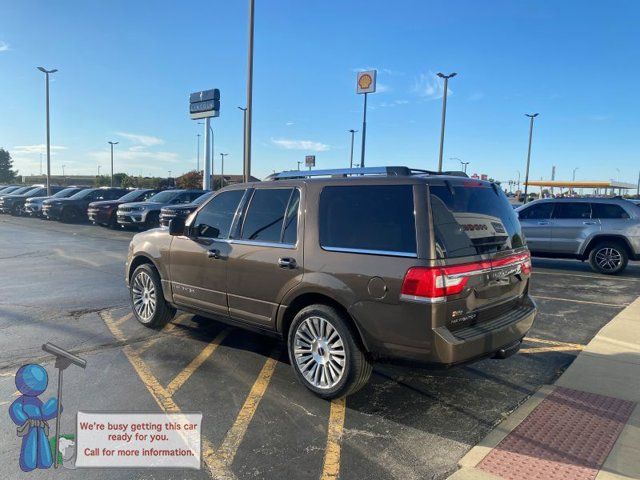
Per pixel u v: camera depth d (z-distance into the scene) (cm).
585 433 350
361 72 2550
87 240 1602
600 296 819
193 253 505
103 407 378
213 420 363
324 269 386
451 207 367
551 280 975
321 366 397
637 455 320
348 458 315
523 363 493
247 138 1484
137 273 591
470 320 365
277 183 448
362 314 362
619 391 422
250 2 1427
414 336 341
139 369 457
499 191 432
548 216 1108
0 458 308
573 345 550
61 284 848
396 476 297
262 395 407
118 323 607
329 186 406
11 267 1035
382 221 367
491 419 372
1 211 2908
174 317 630
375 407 390
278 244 425
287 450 324
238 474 297
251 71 1459
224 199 493
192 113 2916
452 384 438
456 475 296
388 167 418
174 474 295
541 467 305
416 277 337
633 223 1016
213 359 489
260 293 437
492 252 385
